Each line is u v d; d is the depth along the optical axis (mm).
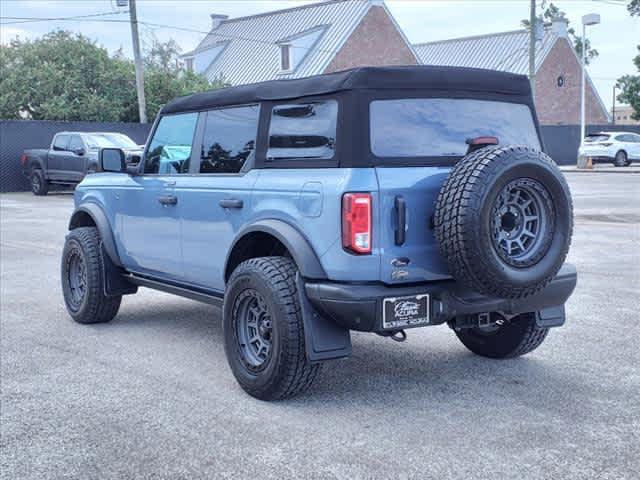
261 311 4832
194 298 5949
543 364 5551
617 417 4457
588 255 10344
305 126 4758
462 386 5078
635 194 20016
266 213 4879
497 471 3738
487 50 51594
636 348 5930
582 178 27547
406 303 4406
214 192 5398
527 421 4414
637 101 44031
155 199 6141
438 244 4289
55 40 34188
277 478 3725
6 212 18719
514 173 4141
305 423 4449
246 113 5309
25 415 4668
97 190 7074
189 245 5773
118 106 33562
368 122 4441
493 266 4133
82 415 4656
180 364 5754
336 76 4566
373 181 4332
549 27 50469
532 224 4363
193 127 5887
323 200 4426
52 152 23906
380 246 4348
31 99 32844
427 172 4484
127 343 6414
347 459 3924
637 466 3779
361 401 4816
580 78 50531
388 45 43500
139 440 4242
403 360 5719
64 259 7238
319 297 4434
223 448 4105
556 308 5309
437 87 4719
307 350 4508
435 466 3812
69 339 6578
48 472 3852
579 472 3715
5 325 7133
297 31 44938
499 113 4973
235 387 5168
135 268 6699
